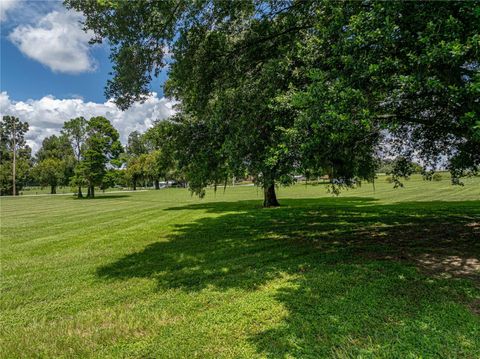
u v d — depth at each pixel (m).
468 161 6.30
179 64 6.19
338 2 4.45
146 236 9.82
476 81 3.34
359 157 8.34
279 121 5.31
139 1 4.95
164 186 76.62
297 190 34.81
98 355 3.24
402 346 3.04
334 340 3.23
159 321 3.91
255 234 9.37
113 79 5.80
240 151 5.55
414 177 52.88
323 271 5.42
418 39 3.52
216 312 4.07
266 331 3.50
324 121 3.97
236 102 5.85
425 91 4.15
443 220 10.20
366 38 3.76
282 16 6.25
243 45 6.56
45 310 4.46
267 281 5.15
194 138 7.42
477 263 5.49
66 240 9.56
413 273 5.05
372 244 7.23
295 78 5.47
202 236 9.45
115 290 5.12
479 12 3.11
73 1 5.07
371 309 3.85
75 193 42.09
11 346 3.48
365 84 4.08
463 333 3.21
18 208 22.72
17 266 6.75
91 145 38.12
